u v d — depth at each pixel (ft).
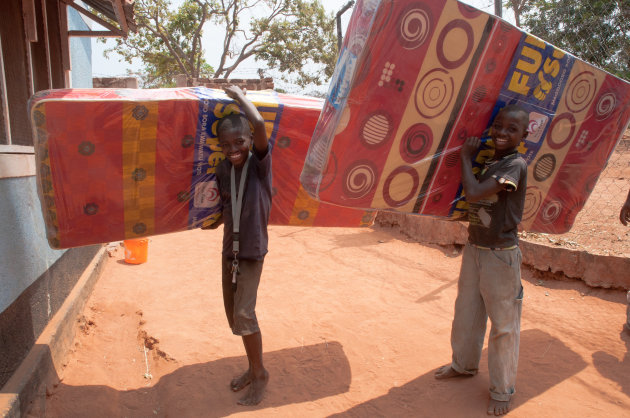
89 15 20.15
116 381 12.32
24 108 13.67
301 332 14.71
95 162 9.92
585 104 10.58
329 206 12.86
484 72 9.21
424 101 8.96
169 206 11.09
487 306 10.43
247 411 10.64
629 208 13.32
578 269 16.57
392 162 9.30
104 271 21.24
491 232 10.09
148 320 15.81
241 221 10.32
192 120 10.32
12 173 10.46
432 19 8.38
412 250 23.25
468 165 9.70
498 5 18.21
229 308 11.27
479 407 10.40
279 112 10.98
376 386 11.57
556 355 12.60
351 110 8.50
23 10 13.51
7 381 9.64
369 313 16.03
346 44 8.87
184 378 12.12
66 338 13.24
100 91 9.92
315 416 10.41
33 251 11.74
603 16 19.17
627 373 11.53
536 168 10.85
